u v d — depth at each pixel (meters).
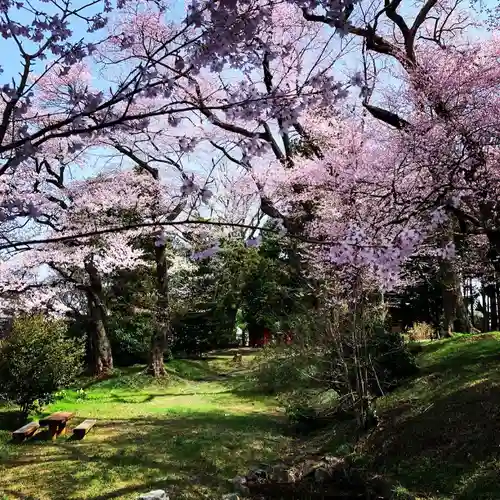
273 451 7.45
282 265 16.91
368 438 7.21
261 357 14.30
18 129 2.28
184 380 15.08
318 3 2.47
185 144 3.18
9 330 9.30
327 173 8.98
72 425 9.12
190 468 6.57
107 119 2.62
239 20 2.42
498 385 7.46
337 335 7.75
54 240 2.17
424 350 11.57
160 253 15.55
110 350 15.50
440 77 6.55
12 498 5.54
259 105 2.74
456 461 5.82
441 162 6.11
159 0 3.04
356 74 3.35
